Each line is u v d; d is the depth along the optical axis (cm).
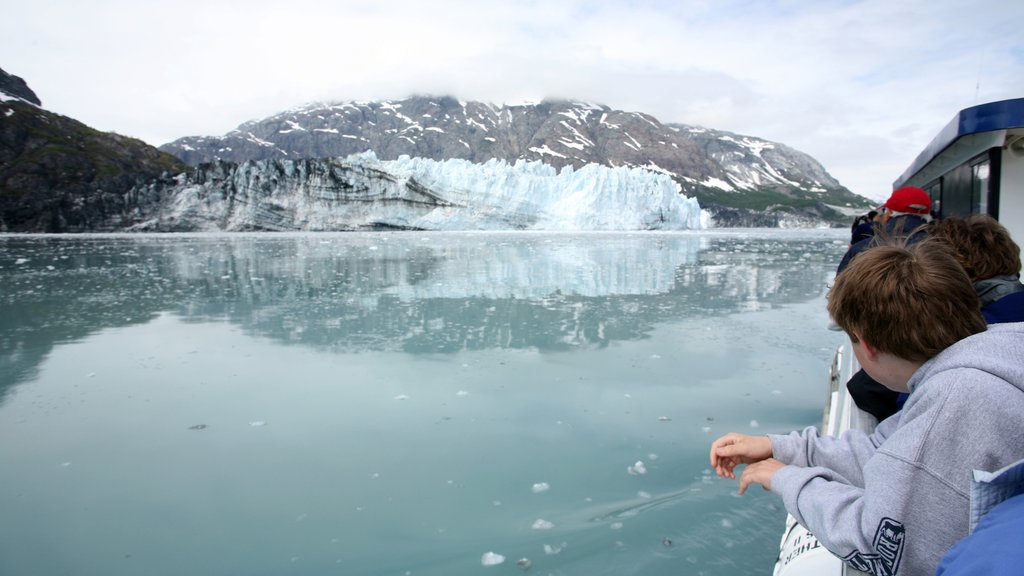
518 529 251
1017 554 63
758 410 382
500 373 460
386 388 427
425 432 351
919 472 91
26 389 430
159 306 751
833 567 142
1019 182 386
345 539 246
